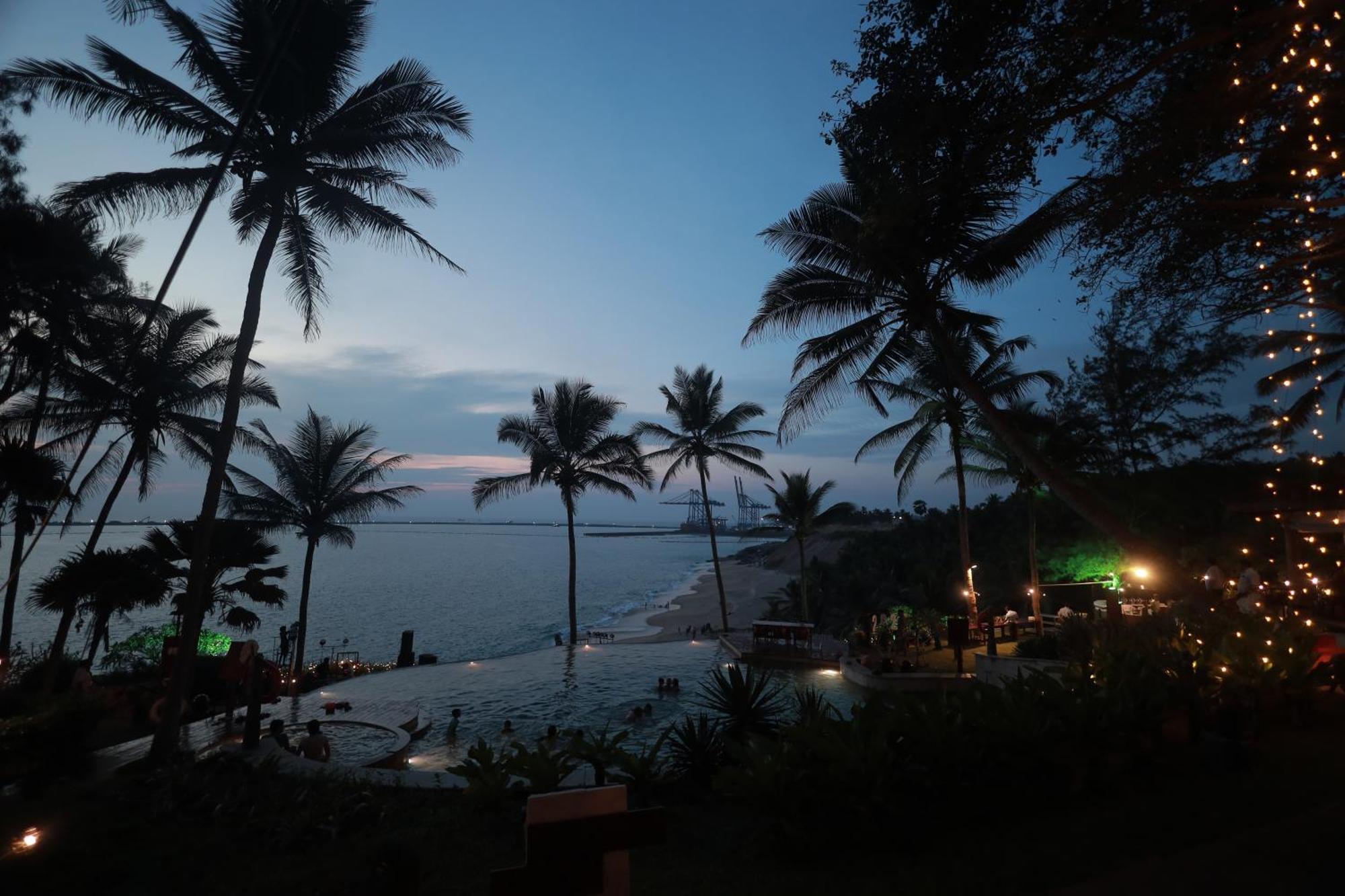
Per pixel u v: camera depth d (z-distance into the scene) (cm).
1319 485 1504
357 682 2400
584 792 268
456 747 1530
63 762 865
